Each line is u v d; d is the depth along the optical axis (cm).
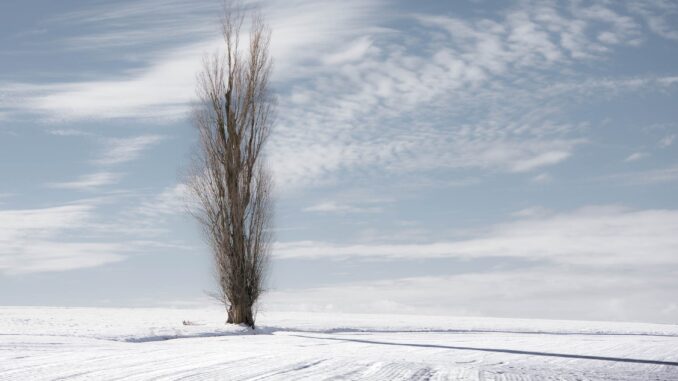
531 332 4316
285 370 1262
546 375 1353
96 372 1202
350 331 3866
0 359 1459
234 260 3559
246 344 2383
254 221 3616
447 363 1600
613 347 2694
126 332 2791
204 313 5694
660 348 2691
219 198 3603
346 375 1193
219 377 1130
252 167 3644
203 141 3641
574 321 6538
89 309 6512
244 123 3656
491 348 2464
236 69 3697
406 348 2334
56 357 1528
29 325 3150
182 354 1684
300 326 3919
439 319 6119
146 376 1141
